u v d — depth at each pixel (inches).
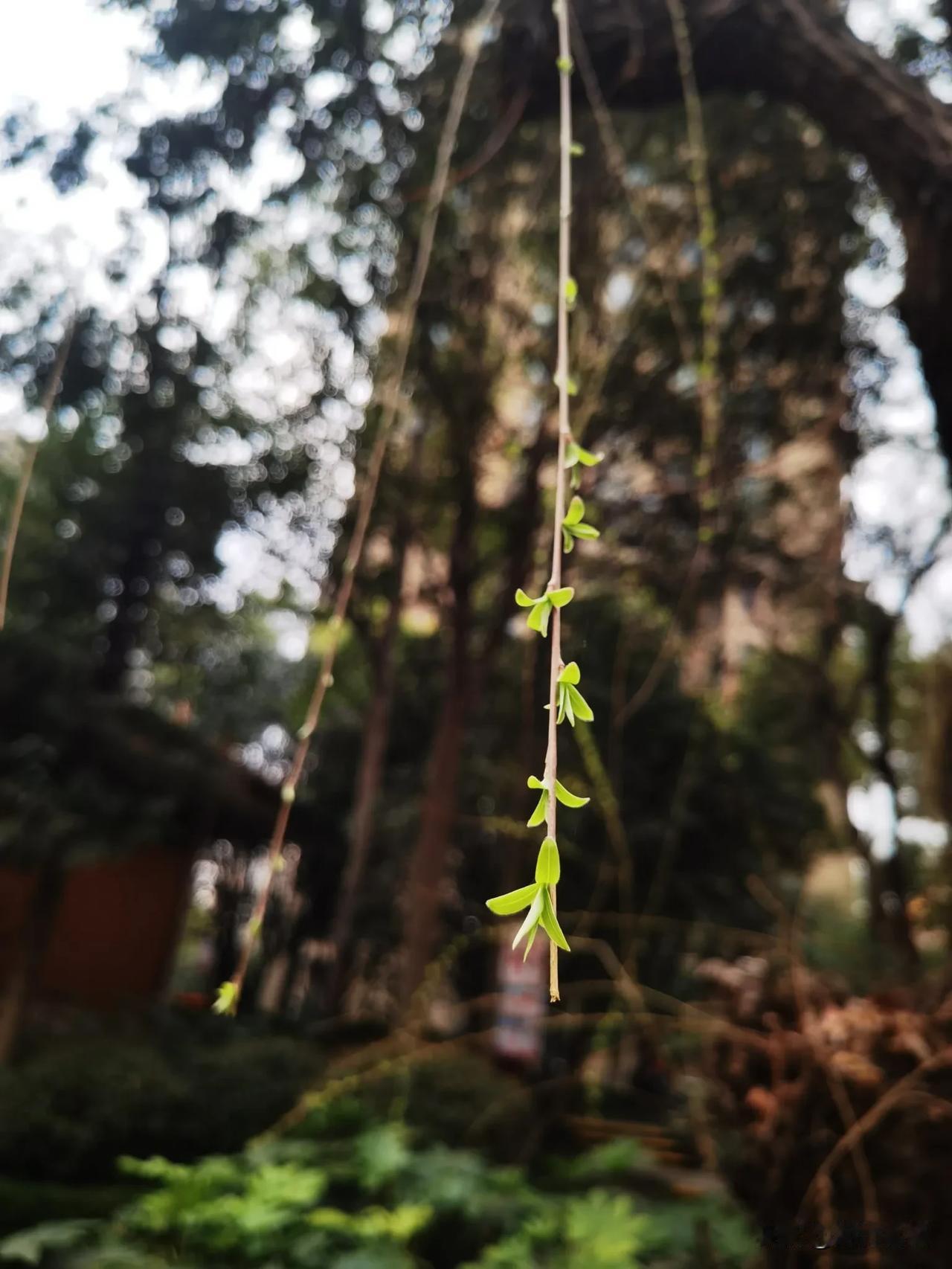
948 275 67.0
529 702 99.0
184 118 118.9
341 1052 191.9
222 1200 80.7
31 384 134.7
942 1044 50.1
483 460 164.7
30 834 176.9
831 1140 50.4
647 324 133.0
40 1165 143.6
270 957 283.1
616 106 86.2
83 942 258.4
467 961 204.4
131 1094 154.0
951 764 95.7
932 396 72.6
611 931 176.7
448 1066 145.0
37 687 184.9
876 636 126.9
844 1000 57.9
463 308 140.5
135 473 172.9
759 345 135.1
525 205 129.7
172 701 233.8
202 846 281.1
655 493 142.0
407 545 175.5
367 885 247.4
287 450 173.3
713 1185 99.7
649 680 106.6
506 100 90.4
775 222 130.3
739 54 78.0
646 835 185.0
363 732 259.8
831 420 135.9
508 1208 91.0
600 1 81.7
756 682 174.7
